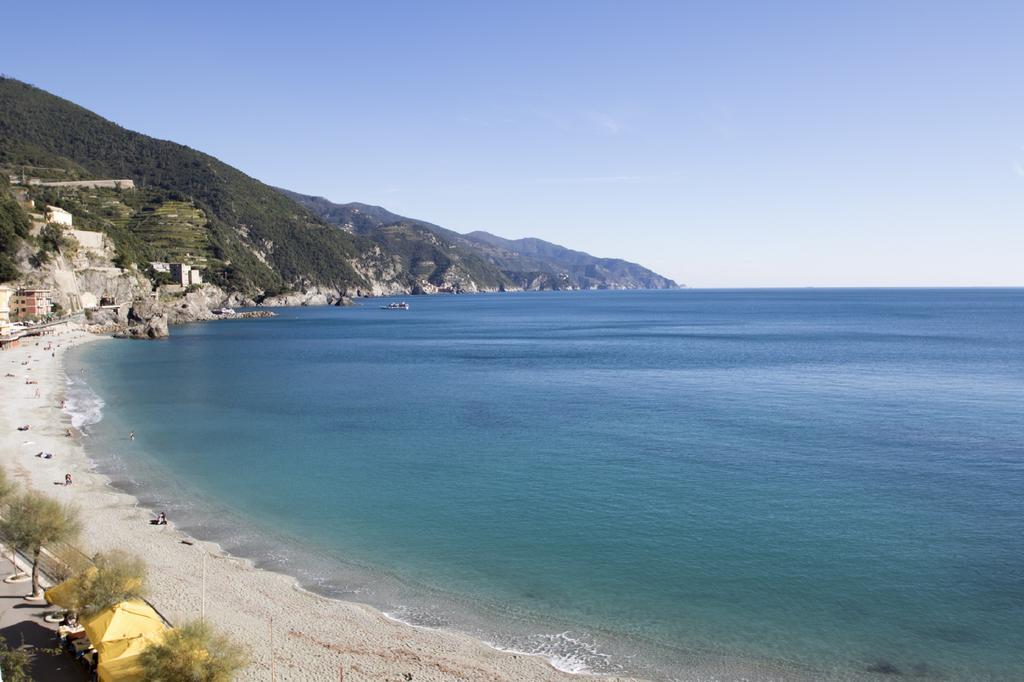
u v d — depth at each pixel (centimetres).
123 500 5216
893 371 11981
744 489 5403
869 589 3784
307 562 4178
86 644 3053
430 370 12888
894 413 8281
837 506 5003
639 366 13175
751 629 3412
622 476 5769
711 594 3753
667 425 7712
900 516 4806
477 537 4531
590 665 3125
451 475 5872
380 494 5394
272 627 3403
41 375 11562
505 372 12519
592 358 14675
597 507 5050
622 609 3606
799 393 9794
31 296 19225
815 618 3503
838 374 11681
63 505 4162
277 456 6538
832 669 3100
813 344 17062
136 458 6456
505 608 3631
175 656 2627
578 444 6875
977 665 3122
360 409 8919
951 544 4334
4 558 3919
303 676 2995
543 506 5088
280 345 18025
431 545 4409
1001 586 3800
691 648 3259
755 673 3075
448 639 3328
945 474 5750
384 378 11819
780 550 4272
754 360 13875
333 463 6281
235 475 5916
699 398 9475
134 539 4441
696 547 4338
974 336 18838
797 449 6575
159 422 8100
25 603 3456
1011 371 11825
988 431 7269
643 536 4512
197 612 3512
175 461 6362
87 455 6519
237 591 3766
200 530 4666
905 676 3056
